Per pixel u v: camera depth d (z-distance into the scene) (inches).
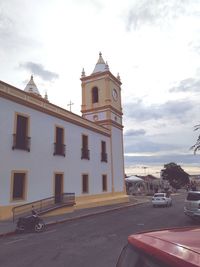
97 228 529.3
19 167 701.3
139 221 626.8
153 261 76.4
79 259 295.4
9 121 682.8
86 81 1352.1
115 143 1315.2
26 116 742.5
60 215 746.2
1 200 636.7
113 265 270.1
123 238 416.8
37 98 791.7
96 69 1362.0
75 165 964.6
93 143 1114.7
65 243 384.8
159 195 1111.0
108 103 1270.9
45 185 792.3
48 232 494.0
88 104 1328.7
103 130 1210.0
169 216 725.3
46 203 785.6
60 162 877.8
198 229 100.3
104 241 395.2
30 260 294.4
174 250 75.3
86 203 980.6
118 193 1284.4
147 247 82.4
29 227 496.4
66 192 893.8
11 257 308.8
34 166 755.4
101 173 1152.2
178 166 3262.8
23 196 708.0
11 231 485.4
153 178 3388.3
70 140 948.0
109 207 1007.6
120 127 1390.3
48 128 834.8
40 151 787.4
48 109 835.4
